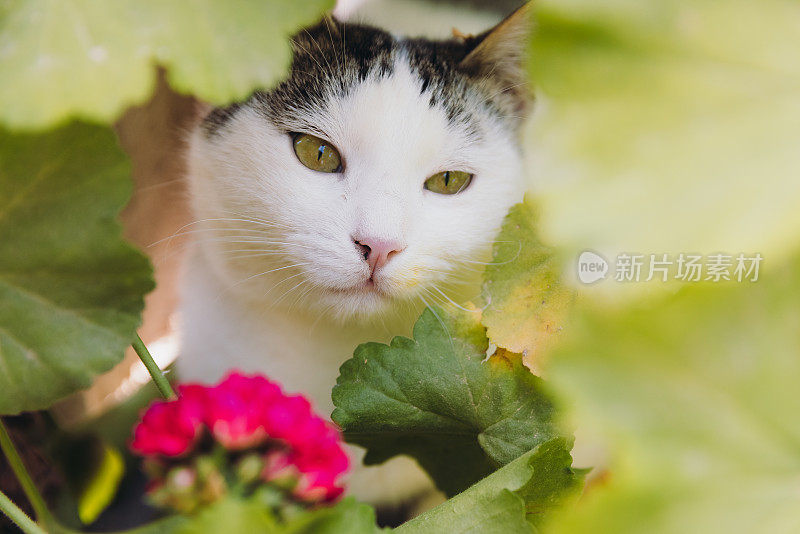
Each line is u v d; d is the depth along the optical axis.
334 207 0.71
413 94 0.72
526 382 0.64
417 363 0.64
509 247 0.65
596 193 0.42
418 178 0.72
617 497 0.44
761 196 0.41
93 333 0.61
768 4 0.42
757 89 0.42
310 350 0.74
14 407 0.61
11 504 0.62
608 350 0.44
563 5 0.42
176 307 0.78
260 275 0.73
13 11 0.54
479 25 0.85
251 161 0.72
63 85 0.53
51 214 0.60
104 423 0.73
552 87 0.43
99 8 0.55
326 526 0.59
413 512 0.75
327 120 0.71
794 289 0.42
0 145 0.59
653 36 0.42
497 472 0.62
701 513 0.43
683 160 0.42
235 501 0.55
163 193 0.78
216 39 0.56
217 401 0.60
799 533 0.42
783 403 0.42
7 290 0.60
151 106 0.77
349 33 0.73
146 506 0.71
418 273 0.71
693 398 0.43
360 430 0.65
